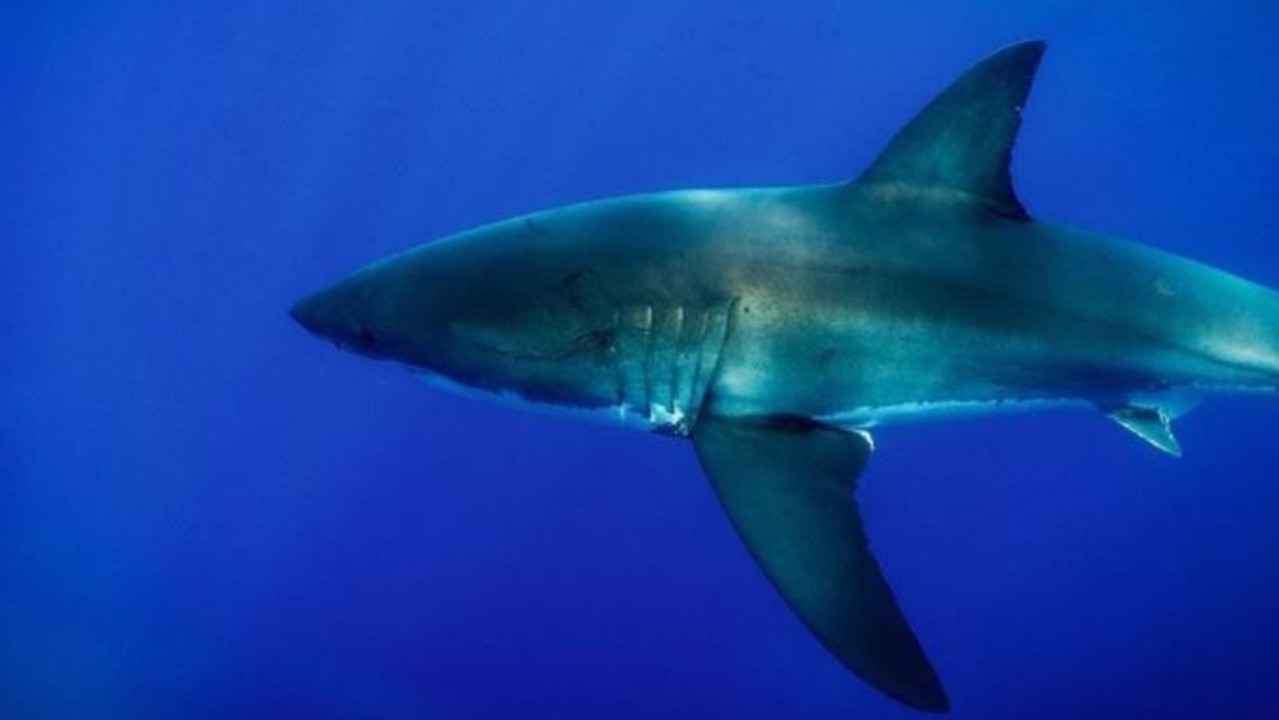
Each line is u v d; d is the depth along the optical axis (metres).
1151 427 4.55
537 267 3.96
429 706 12.09
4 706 12.42
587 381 3.89
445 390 4.25
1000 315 4.07
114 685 12.75
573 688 11.91
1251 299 4.58
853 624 3.24
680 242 3.93
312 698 12.47
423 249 4.27
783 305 3.85
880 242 4.02
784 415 3.88
